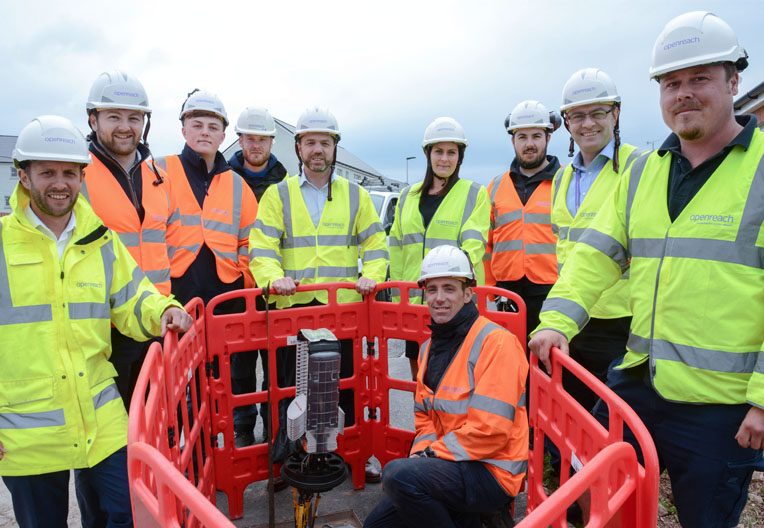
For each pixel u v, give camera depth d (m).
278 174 4.25
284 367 3.46
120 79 2.75
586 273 2.05
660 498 3.03
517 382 2.14
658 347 1.83
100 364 2.12
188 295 3.34
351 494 3.17
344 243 3.34
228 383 2.93
